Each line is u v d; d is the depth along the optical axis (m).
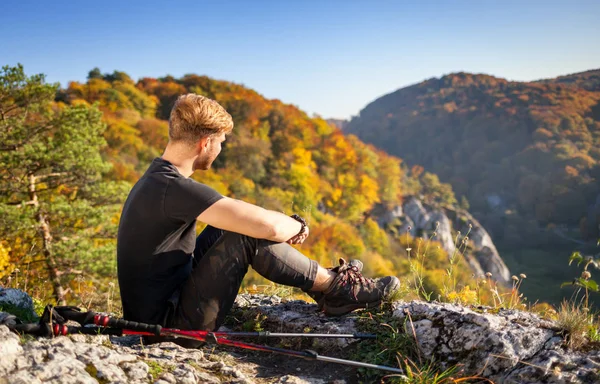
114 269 15.09
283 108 114.12
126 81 115.88
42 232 14.84
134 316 2.50
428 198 139.50
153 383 2.10
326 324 2.85
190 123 2.38
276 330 2.95
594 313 2.70
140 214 2.35
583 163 154.50
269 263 2.55
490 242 111.94
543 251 122.38
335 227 70.75
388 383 2.39
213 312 2.51
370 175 108.19
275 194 80.00
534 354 2.38
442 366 2.49
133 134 77.88
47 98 15.89
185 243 2.47
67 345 2.14
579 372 2.20
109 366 2.09
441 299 3.44
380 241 86.19
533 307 3.32
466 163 191.62
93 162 16.09
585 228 127.00
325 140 108.94
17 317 2.51
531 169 163.75
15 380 1.81
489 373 2.37
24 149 15.43
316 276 2.70
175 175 2.37
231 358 2.66
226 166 84.94
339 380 2.48
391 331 2.72
